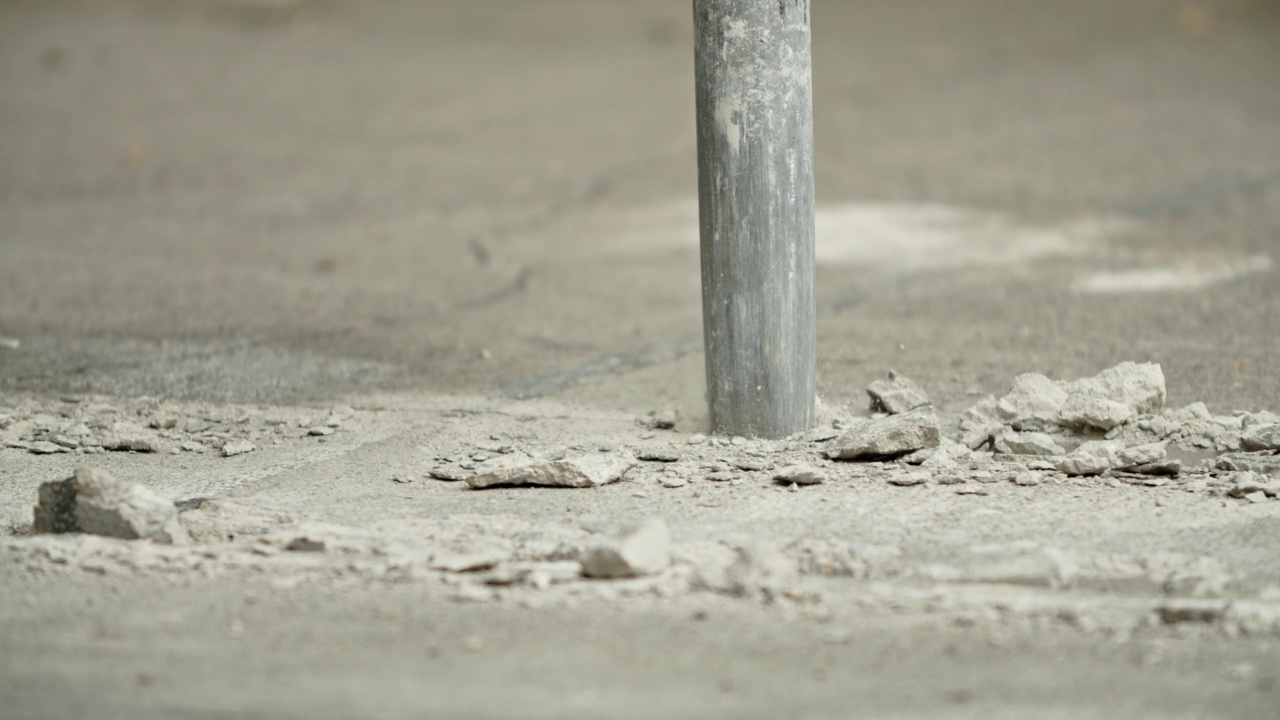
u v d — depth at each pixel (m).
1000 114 33.44
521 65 40.56
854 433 11.73
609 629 8.08
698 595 8.62
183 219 24.91
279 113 34.25
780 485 10.99
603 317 18.34
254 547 9.60
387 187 27.44
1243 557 9.17
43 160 29.62
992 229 23.14
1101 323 16.98
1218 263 20.16
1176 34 43.59
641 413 13.67
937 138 31.08
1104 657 7.63
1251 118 31.94
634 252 22.39
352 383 15.02
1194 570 8.84
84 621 8.26
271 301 19.20
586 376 15.34
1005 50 41.72
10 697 7.20
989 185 26.58
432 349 16.66
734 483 11.09
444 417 13.64
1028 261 20.81
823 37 44.62
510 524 10.14
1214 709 6.98
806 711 6.98
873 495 10.66
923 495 10.63
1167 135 30.53
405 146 31.14
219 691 7.26
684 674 7.44
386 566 9.17
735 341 12.10
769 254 11.92
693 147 30.61
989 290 19.08
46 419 13.34
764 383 12.12
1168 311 17.47
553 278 20.77
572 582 8.87
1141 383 12.31
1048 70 38.81
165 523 9.92
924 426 11.53
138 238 23.42
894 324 17.36
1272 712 6.93
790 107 11.84
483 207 25.83
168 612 8.40
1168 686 7.25
